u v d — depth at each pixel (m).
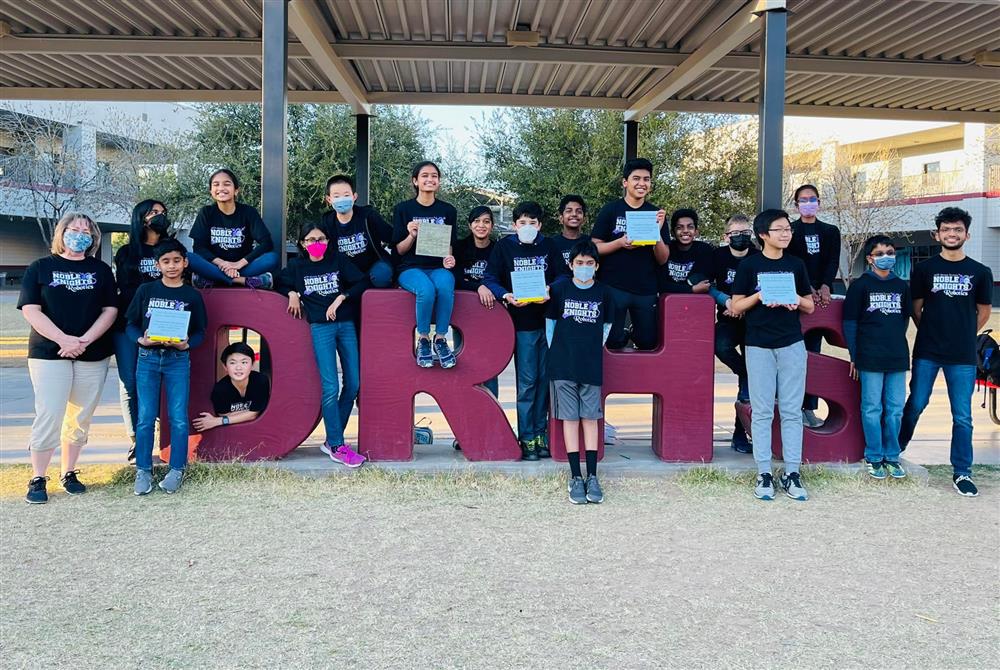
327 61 6.78
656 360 4.97
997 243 28.02
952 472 5.22
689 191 16.30
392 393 4.88
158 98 8.62
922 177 30.45
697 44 7.02
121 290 4.66
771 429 4.88
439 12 6.49
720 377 10.87
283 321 4.80
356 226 4.86
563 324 4.43
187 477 4.57
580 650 2.63
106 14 6.51
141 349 4.36
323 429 6.45
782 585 3.23
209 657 2.55
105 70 7.87
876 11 6.39
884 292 4.73
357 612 2.91
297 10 5.80
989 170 27.89
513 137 16.14
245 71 7.88
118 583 3.16
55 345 4.18
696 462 5.03
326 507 4.18
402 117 16.25
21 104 21.45
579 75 7.96
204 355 4.77
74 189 18.28
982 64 7.41
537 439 5.06
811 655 2.62
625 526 3.96
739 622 2.87
